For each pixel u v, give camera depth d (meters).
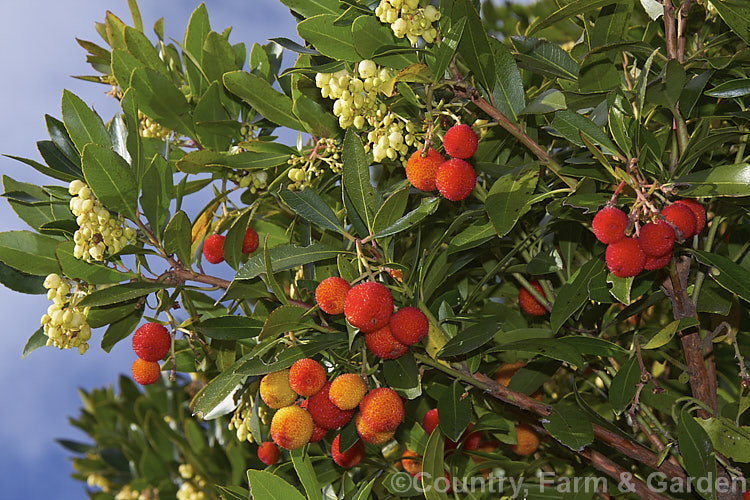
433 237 2.23
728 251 2.34
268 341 1.88
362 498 2.03
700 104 2.01
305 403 1.83
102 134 2.00
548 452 2.54
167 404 4.26
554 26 3.04
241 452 3.38
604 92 1.83
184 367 2.38
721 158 2.16
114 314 2.03
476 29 1.72
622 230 1.55
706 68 1.89
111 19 2.43
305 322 1.82
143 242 2.02
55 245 2.03
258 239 2.32
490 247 2.21
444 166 1.74
